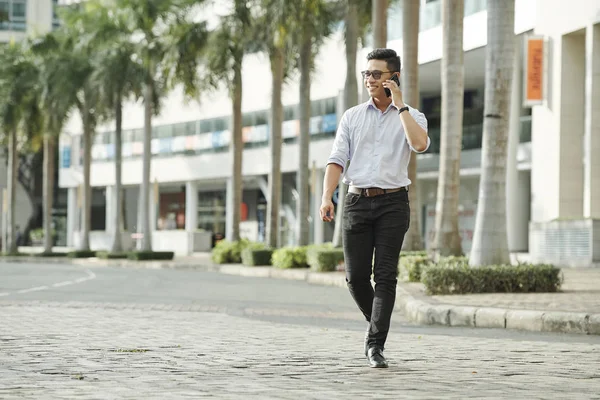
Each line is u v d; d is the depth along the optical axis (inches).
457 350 422.6
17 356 388.5
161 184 3324.3
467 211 2107.5
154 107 2308.1
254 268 1558.8
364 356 392.2
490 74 800.3
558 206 1494.8
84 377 320.2
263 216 2957.7
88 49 2380.7
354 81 1444.4
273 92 1679.4
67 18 2363.4
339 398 270.5
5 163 4094.5
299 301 851.4
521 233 1822.1
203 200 3262.8
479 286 737.0
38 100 2672.2
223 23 1763.0
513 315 565.6
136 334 499.5
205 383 304.8
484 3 1727.4
